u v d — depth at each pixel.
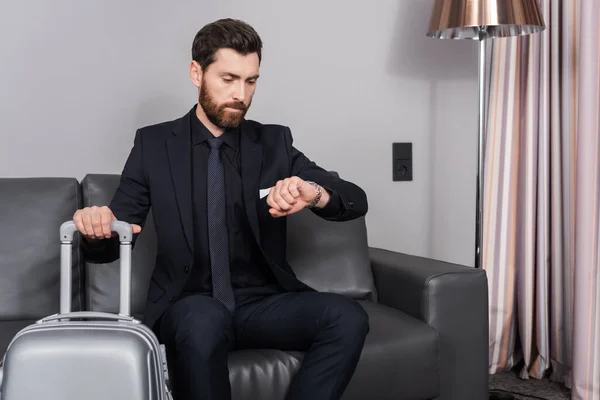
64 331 1.21
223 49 1.66
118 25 2.36
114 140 2.38
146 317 1.71
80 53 2.32
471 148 2.79
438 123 2.74
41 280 1.98
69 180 2.08
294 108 2.57
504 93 2.53
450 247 2.80
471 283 1.91
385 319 1.89
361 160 2.67
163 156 1.76
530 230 2.49
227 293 1.72
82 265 2.06
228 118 1.70
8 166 2.28
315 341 1.58
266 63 2.53
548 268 2.51
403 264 2.05
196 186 1.76
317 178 1.81
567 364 2.44
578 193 2.24
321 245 2.16
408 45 2.69
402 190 2.72
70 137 2.33
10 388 1.18
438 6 2.27
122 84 2.37
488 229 2.57
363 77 2.65
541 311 2.49
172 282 1.71
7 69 2.26
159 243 1.75
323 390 1.53
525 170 2.49
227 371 1.48
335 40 2.60
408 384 1.76
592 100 2.21
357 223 2.25
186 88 2.44
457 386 1.90
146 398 1.20
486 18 2.14
